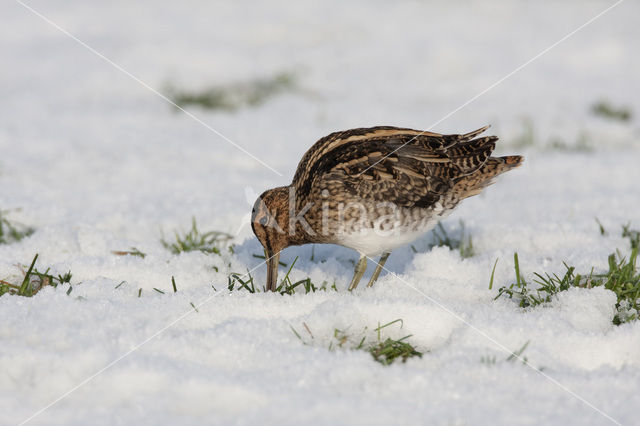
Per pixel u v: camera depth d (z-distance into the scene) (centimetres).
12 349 891
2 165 1909
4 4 3494
